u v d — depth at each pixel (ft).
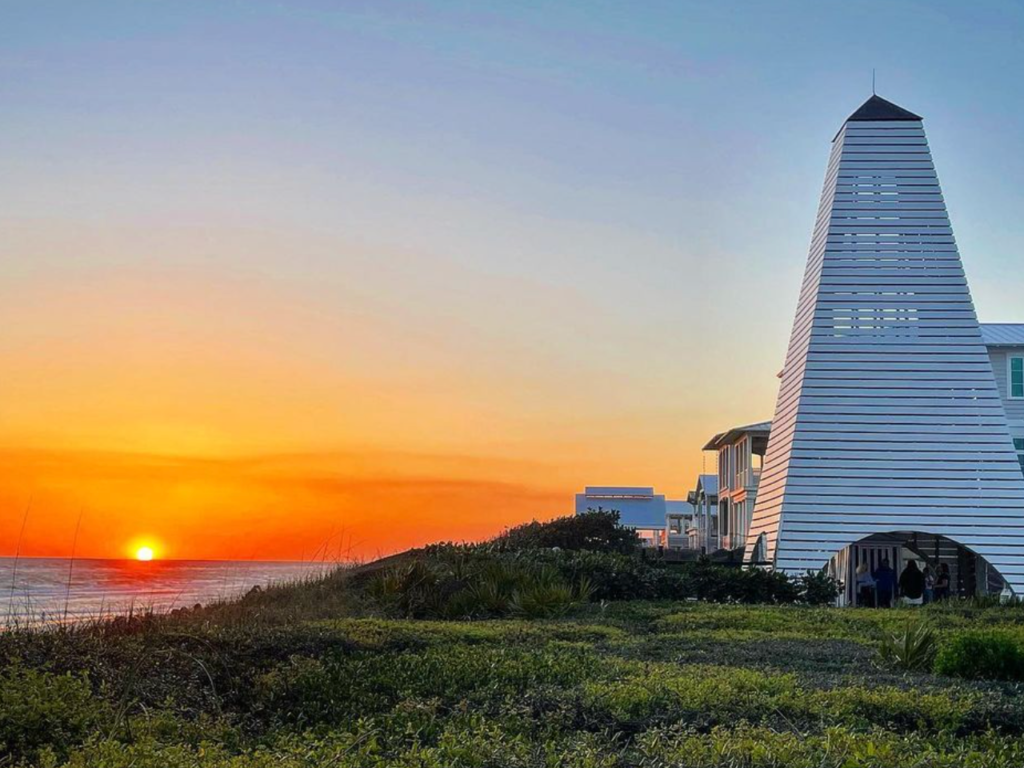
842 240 131.34
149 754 27.50
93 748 27.84
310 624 56.44
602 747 31.07
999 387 149.18
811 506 125.29
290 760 28.07
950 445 125.90
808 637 62.85
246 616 59.47
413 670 43.27
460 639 55.67
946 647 50.21
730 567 105.70
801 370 130.11
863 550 140.77
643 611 78.95
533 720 35.09
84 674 35.53
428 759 28.22
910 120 133.80
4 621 49.60
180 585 104.22
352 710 37.17
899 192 132.26
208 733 33.32
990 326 160.97
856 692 39.55
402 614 76.74
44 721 31.81
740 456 195.52
